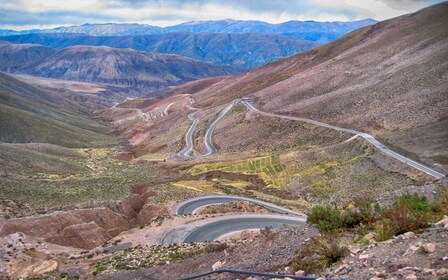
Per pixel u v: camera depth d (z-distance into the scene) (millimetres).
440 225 9281
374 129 84062
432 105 80750
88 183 72750
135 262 26797
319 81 139500
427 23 156375
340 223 11883
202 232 39938
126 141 169500
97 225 48125
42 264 34344
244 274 12023
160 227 42594
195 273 15703
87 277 26547
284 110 123688
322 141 88562
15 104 182875
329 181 62219
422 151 60562
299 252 11500
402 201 11438
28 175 77000
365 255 8641
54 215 48344
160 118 190250
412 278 6777
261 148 100062
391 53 137250
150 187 66000
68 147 140375
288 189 63906
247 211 47656
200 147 117938
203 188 65562
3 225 44438
